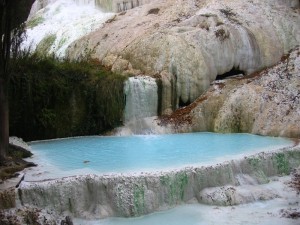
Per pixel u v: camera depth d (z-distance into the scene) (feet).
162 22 57.57
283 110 44.47
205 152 35.55
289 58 52.39
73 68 46.65
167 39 51.88
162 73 50.08
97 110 46.32
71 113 45.19
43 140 43.45
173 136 44.50
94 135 46.29
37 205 26.96
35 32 70.13
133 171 29.73
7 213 25.52
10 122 41.39
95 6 73.41
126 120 47.52
